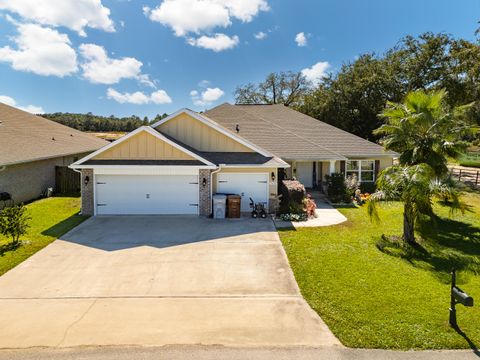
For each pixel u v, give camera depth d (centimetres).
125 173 1373
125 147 1401
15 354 490
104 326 571
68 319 595
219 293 704
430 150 1037
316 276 782
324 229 1212
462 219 1378
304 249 977
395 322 581
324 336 542
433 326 569
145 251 970
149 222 1295
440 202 1647
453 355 495
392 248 997
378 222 1086
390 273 804
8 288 726
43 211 1478
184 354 493
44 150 1889
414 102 1052
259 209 1395
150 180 1398
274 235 1130
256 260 897
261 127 2125
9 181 1573
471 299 526
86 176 1384
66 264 866
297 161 1961
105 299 677
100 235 1122
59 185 2053
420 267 852
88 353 494
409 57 3334
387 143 1091
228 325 577
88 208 1401
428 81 3228
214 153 1572
